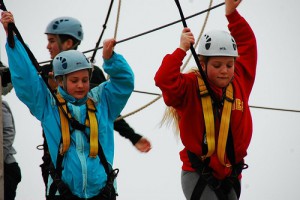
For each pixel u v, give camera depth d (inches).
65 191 793.6
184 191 861.8
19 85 799.1
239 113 829.8
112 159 816.9
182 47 816.9
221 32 823.1
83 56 805.9
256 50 871.7
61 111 803.4
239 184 852.6
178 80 815.1
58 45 968.9
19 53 800.3
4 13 804.0
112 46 808.9
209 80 829.8
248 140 839.1
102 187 804.0
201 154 834.8
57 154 798.5
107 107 825.5
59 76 806.5
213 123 821.2
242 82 855.1
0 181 903.7
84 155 800.3
